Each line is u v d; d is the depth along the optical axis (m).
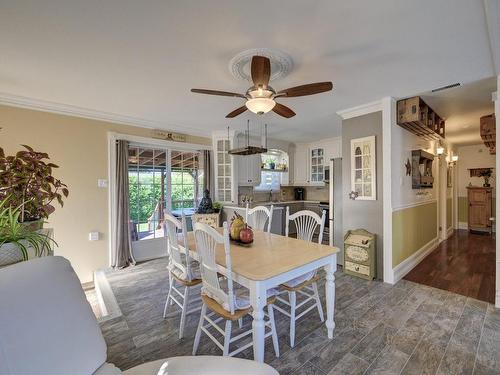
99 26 1.66
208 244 1.70
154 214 4.26
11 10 1.48
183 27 1.67
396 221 3.17
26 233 1.35
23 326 0.80
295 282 2.02
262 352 1.48
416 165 3.68
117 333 2.11
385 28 1.68
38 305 0.87
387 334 2.03
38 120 3.11
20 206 1.43
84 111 3.38
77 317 0.96
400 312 2.38
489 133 3.51
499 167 2.41
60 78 2.43
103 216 3.59
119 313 2.42
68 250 3.31
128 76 2.39
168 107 3.33
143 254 4.12
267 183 6.18
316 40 1.82
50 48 1.91
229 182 4.80
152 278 3.31
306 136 5.47
